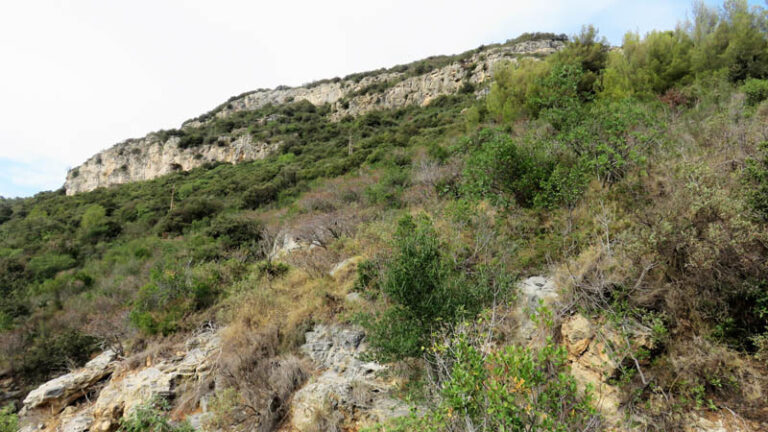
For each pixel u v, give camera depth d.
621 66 13.20
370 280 7.51
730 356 3.60
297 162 39.56
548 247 5.84
